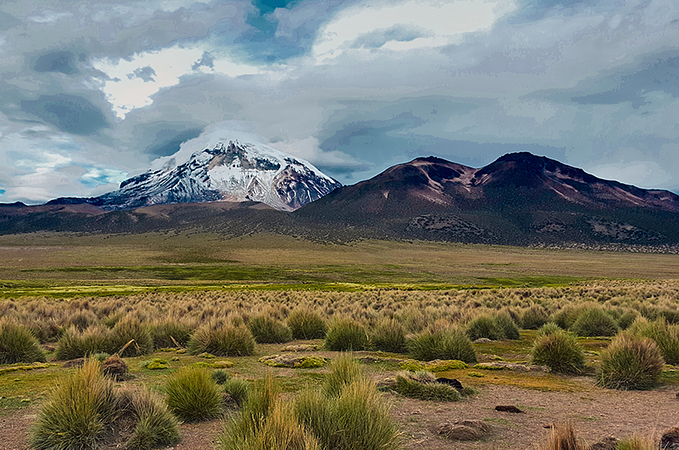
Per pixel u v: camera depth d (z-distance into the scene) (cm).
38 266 13025
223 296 4166
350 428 525
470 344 1338
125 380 991
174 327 1703
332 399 592
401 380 926
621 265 15312
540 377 1083
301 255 17338
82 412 605
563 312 2234
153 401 663
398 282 8900
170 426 636
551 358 1168
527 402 844
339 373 789
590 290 4500
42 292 5344
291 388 915
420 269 12812
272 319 1803
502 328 1802
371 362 1262
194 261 15325
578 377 1091
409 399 870
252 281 8675
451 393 870
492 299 3450
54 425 595
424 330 1413
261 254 17400
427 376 951
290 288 6456
